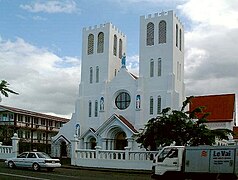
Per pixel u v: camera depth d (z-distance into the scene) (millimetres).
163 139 33062
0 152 42875
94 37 58094
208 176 24516
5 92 36656
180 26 54906
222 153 24109
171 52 51281
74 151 39688
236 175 23516
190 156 25250
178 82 52812
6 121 66875
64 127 58156
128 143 48844
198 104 59938
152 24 53375
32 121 72562
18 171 28234
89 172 31703
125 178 26609
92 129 53875
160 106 50688
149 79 52062
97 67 57031
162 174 26078
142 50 53219
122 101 53656
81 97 57125
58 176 25391
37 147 70312
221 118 56906
